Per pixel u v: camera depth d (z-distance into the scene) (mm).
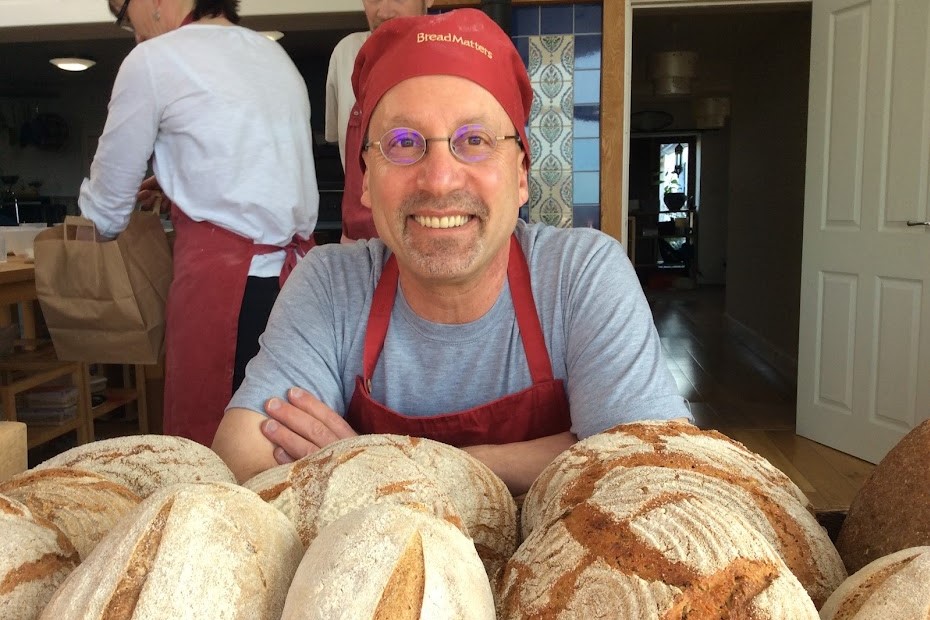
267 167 1675
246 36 1698
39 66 6734
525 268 1119
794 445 3646
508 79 956
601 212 3471
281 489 664
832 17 3473
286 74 1762
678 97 8594
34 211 7242
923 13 3031
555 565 532
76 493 637
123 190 1717
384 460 679
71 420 2977
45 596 504
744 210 6812
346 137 2139
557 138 3459
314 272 1199
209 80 1593
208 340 1677
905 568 489
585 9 3373
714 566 478
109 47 6008
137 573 447
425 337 1092
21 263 2693
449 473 740
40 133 7695
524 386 1088
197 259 1675
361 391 1091
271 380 1096
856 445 3439
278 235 1726
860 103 3350
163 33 1694
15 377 2891
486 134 919
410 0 1935
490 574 652
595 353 1052
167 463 747
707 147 10781
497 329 1089
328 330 1146
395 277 1124
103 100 7801
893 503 630
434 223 932
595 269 1111
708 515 521
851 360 3455
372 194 984
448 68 896
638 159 11406
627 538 513
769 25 5812
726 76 7625
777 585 477
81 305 1851
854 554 655
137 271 1853
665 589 472
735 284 7117
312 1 3523
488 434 1084
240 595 447
